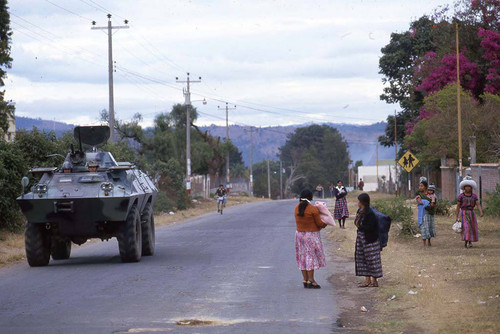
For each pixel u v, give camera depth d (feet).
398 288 35.73
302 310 30.48
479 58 140.97
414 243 59.57
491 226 70.33
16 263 52.80
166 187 145.07
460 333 24.14
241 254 54.54
